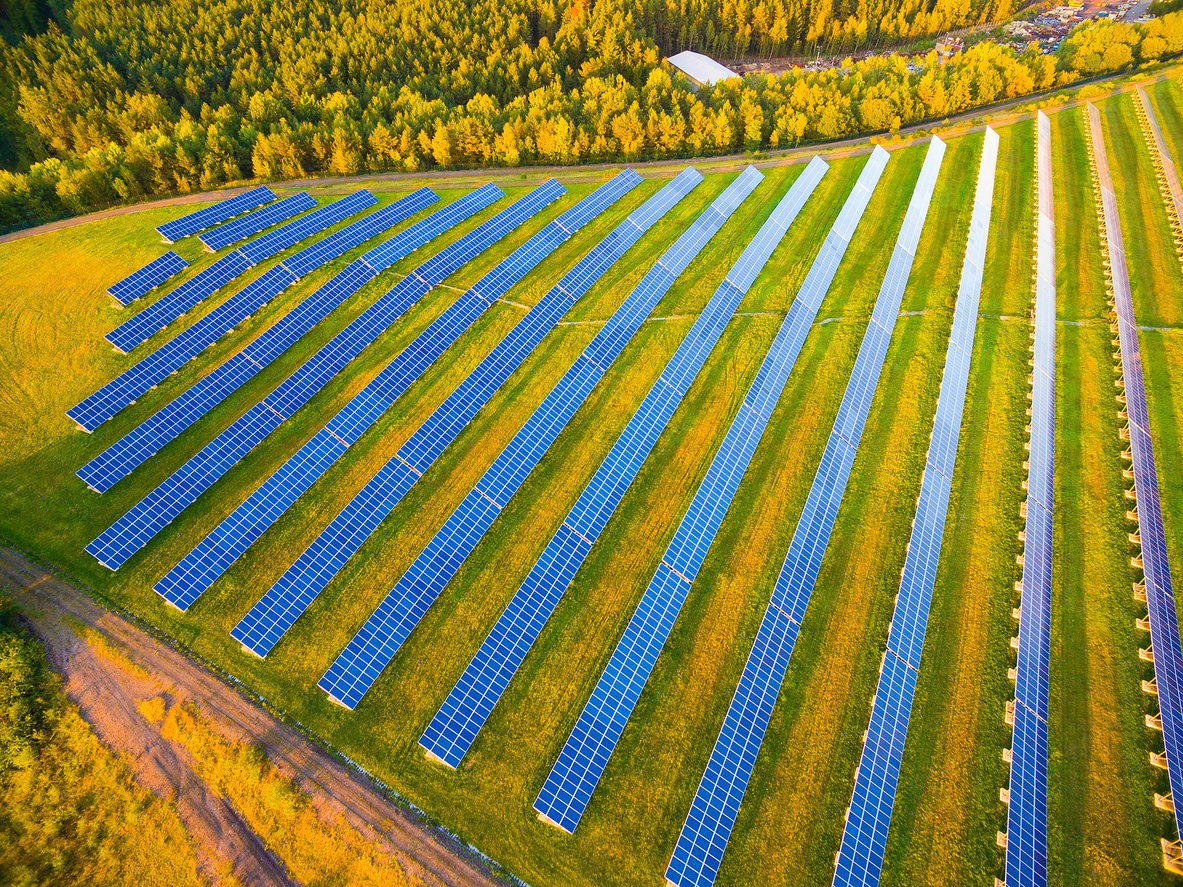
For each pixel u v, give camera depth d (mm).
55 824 32344
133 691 36500
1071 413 58281
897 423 55469
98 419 47594
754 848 34781
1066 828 36406
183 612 39812
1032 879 33969
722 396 56062
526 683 39000
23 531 42031
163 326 55156
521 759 36469
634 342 59312
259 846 32844
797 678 40875
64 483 44719
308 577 41219
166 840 32656
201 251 63625
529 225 71875
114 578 40688
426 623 40812
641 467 50156
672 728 38250
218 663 38094
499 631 39969
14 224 66938
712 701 39500
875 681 41125
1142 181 89750
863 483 51312
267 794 33938
